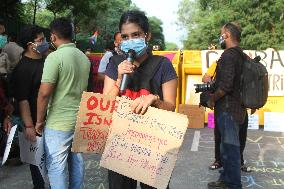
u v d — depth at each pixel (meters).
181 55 9.49
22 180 5.39
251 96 4.40
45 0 29.06
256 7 26.06
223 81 4.36
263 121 8.78
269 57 8.88
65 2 28.45
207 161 6.23
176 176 5.54
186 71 9.23
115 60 2.77
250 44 26.34
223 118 4.43
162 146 2.52
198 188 5.09
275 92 8.82
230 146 4.37
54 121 3.60
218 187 4.99
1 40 6.22
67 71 3.58
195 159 6.34
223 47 4.76
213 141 7.51
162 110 2.51
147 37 2.64
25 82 4.02
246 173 5.67
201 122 8.67
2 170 5.78
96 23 45.16
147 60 2.71
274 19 26.11
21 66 4.05
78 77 3.68
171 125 2.50
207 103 4.63
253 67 4.43
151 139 2.54
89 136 2.63
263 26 26.17
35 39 4.10
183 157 6.45
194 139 7.67
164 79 2.69
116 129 2.59
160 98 2.70
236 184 4.38
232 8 27.34
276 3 25.08
